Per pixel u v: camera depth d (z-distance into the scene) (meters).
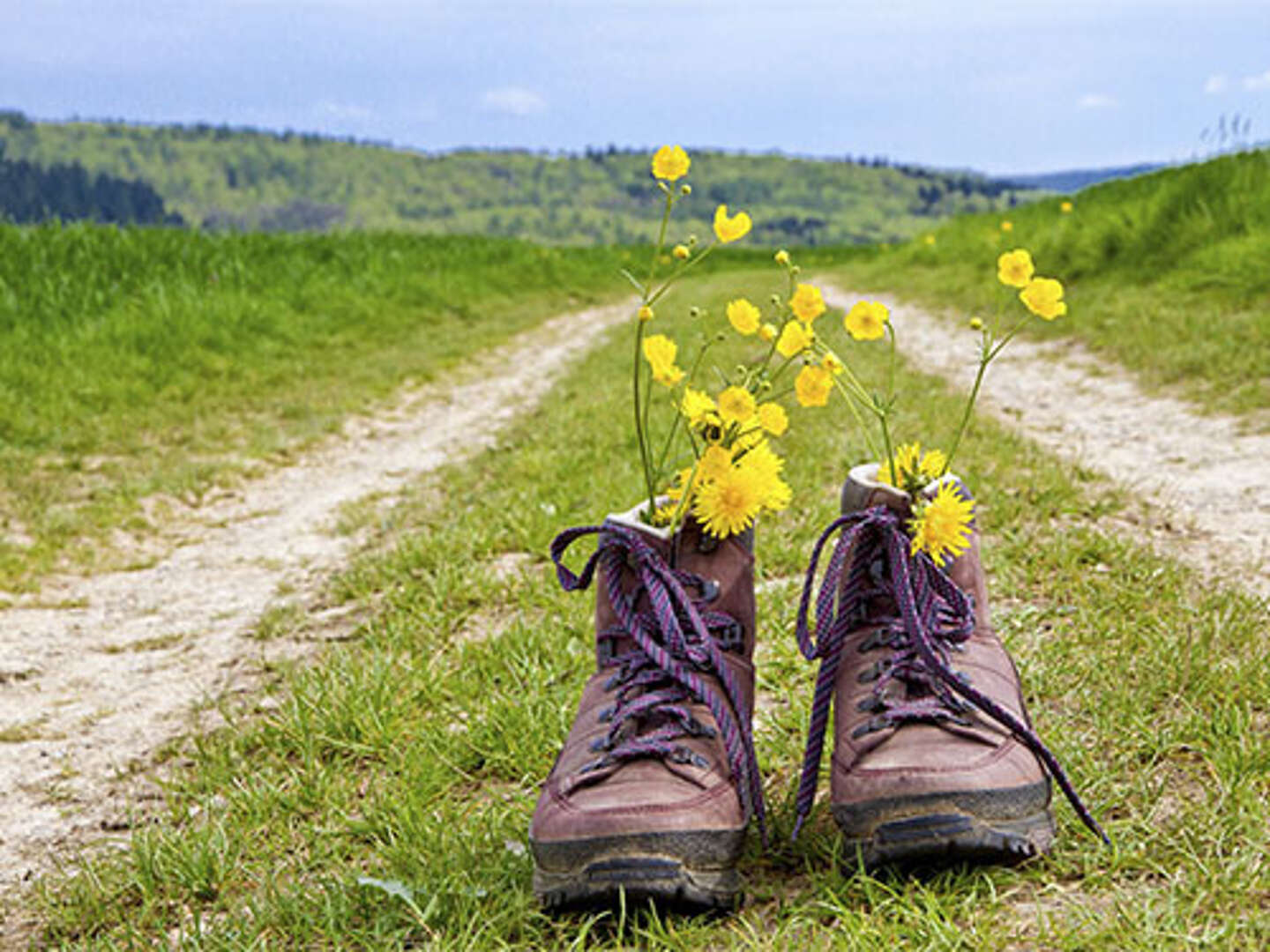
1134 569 1.52
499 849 1.07
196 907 1.09
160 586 2.04
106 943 1.03
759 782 1.03
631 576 1.08
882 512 1.05
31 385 3.46
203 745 1.35
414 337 5.51
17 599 1.95
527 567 1.77
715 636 1.06
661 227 1.06
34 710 1.50
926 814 0.97
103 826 1.25
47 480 2.71
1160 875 0.98
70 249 5.44
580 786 0.99
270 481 2.89
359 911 1.03
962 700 1.02
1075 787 1.07
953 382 3.57
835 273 9.91
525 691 1.34
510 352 5.35
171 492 2.69
